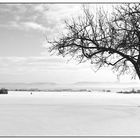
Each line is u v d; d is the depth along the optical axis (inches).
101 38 923.4
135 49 911.7
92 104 1144.2
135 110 829.2
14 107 948.6
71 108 907.4
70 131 464.4
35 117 660.1
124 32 911.0
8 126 519.5
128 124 543.5
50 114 726.5
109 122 570.6
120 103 1231.5
